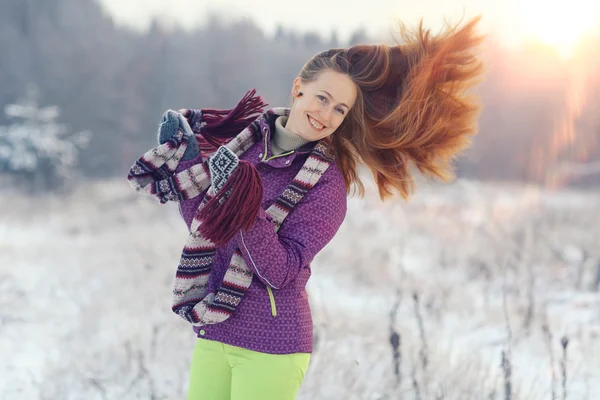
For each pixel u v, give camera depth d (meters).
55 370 4.23
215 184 2.17
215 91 41.91
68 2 40.38
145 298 5.99
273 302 2.34
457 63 2.63
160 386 3.93
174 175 2.40
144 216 14.02
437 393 3.52
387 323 5.12
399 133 2.63
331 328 4.92
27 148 23.02
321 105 2.47
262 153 2.52
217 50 41.84
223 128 2.77
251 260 2.24
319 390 3.77
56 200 18.50
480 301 6.05
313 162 2.42
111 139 38.97
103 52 40.59
